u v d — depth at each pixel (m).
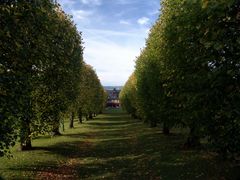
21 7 14.23
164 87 29.69
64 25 33.62
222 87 15.21
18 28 14.40
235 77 14.56
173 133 46.19
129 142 42.88
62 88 31.36
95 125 76.06
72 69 35.47
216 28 14.09
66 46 32.16
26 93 14.75
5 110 13.59
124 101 115.06
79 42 39.22
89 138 49.62
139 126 66.25
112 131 60.81
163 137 42.25
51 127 30.62
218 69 14.70
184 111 20.00
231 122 15.02
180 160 26.59
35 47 16.67
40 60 17.70
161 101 31.80
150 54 38.59
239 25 13.82
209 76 14.68
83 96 66.44
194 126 19.00
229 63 14.45
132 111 93.00
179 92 19.95
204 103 16.38
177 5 22.25
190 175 21.88
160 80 32.84
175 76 21.89
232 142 15.52
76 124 79.62
